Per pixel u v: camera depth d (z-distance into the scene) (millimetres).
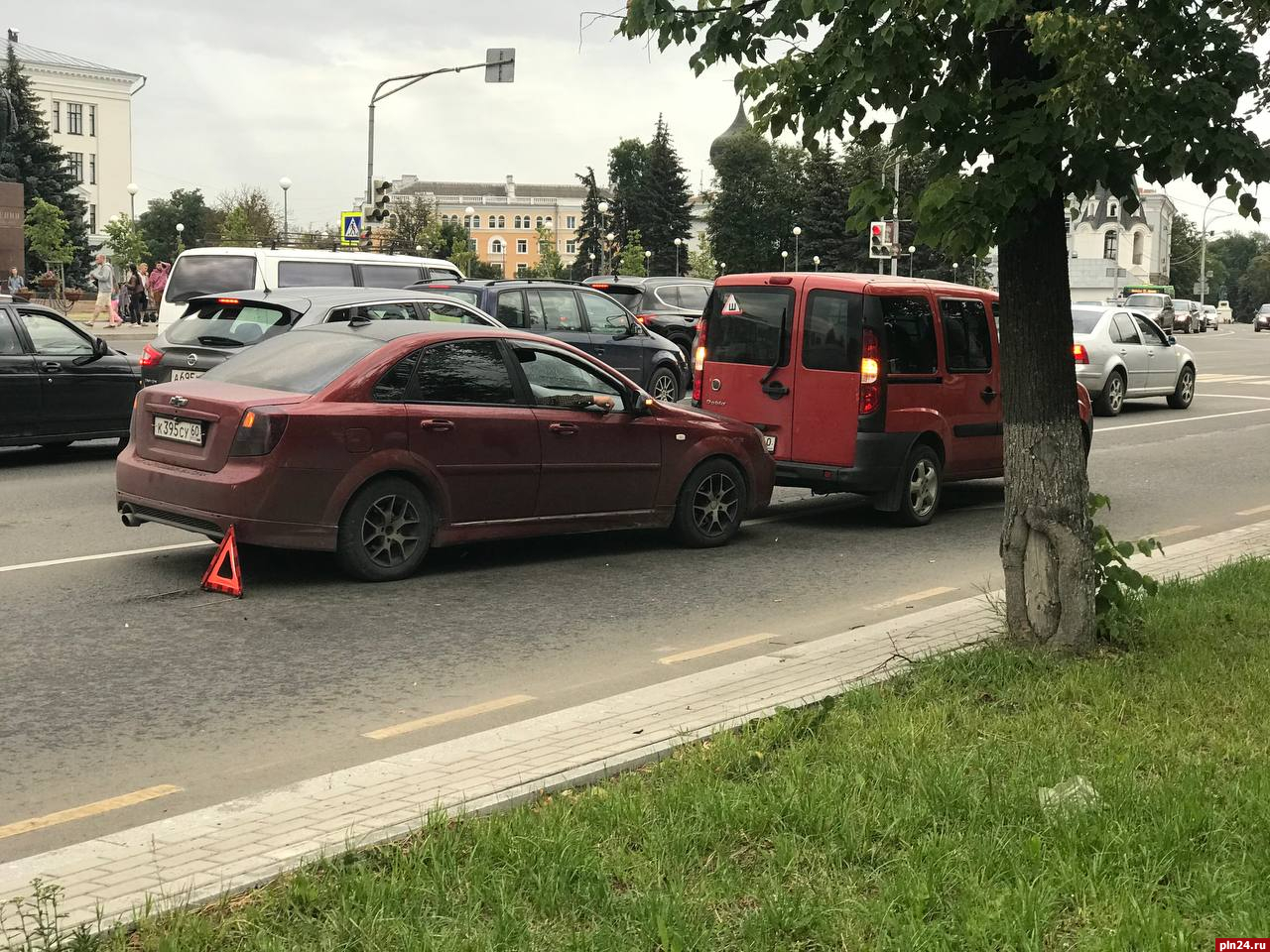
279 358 8727
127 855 4047
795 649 6660
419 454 8508
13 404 13258
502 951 3373
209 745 5422
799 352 11016
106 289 42000
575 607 8062
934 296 11398
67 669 6453
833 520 11719
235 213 101000
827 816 4199
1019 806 4324
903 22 5496
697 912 3576
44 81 108750
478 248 176875
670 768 4766
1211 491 13766
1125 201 6020
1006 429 6344
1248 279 173125
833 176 100000
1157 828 4113
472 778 4727
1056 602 6258
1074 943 3480
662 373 19734
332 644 7043
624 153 145000
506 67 36906
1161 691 5645
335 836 4180
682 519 10008
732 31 6105
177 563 8914
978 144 5859
